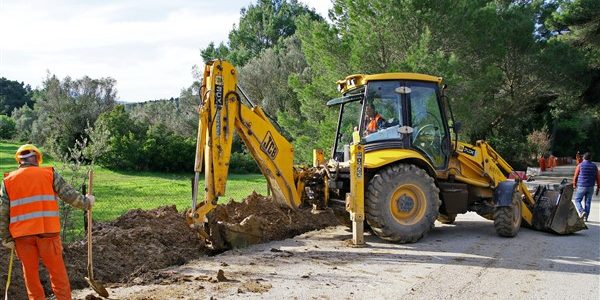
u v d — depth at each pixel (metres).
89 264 5.55
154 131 29.69
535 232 10.24
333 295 5.77
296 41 42.28
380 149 9.00
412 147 9.19
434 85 9.57
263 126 8.35
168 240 7.88
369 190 8.62
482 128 26.19
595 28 32.75
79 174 8.85
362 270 6.91
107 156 27.59
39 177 5.01
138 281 6.16
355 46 19.42
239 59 50.09
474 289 6.16
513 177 10.59
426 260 7.60
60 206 8.38
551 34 36.47
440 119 9.57
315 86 21.12
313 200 9.64
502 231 9.49
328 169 9.29
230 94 7.90
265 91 37.75
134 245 7.28
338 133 10.17
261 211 10.07
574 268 7.26
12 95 77.19
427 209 8.84
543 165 32.47
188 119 38.75
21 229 4.88
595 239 9.55
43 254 4.97
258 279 6.32
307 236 9.40
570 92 31.22
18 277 5.83
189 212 7.93
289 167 8.71
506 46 25.09
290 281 6.28
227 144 7.82
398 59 20.12
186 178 25.73
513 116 30.48
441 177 9.52
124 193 17.66
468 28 20.58
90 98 35.47
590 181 12.26
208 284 6.05
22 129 45.59
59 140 32.09
